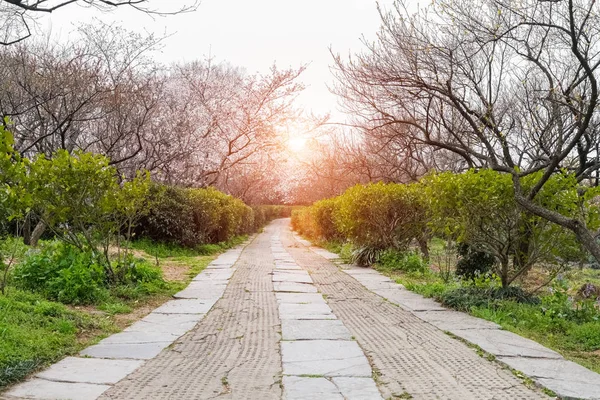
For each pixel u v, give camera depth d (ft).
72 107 42.11
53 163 23.58
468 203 23.76
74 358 14.64
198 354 15.46
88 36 51.72
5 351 13.33
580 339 17.72
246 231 95.45
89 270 23.66
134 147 60.70
